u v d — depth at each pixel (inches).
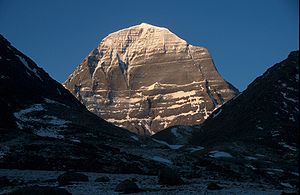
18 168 3836.1
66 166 4020.7
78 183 2972.4
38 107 7322.8
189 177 4013.3
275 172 5615.2
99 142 6043.3
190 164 4884.4
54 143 4667.8
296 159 7160.4
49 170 3878.0
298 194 2581.2
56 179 3201.3
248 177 4692.4
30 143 4554.6
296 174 5826.8
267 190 2837.1
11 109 6712.6
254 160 6737.2
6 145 4375.0
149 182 3152.1
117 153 4815.5
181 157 5206.7
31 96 7790.4
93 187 2743.6
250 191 2679.6
